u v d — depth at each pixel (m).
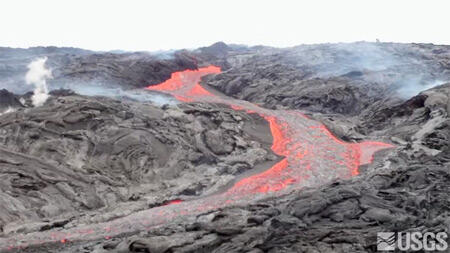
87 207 29.45
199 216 25.06
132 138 36.62
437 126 40.22
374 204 21.53
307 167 38.38
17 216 26.09
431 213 20.48
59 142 34.72
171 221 25.77
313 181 34.78
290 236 18.55
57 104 39.28
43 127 35.50
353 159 40.41
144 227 25.03
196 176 36.88
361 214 20.64
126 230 24.69
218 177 35.97
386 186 25.48
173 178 36.31
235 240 18.98
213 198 31.38
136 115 40.59
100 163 34.66
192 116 45.16
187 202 30.73
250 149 43.12
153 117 41.88
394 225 18.81
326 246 17.61
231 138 44.09
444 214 19.47
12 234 24.30
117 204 30.67
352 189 22.78
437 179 25.53
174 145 38.75
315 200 21.78
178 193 32.84
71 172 31.77
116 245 20.06
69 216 27.44
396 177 26.31
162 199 31.67
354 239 17.81
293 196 27.89
